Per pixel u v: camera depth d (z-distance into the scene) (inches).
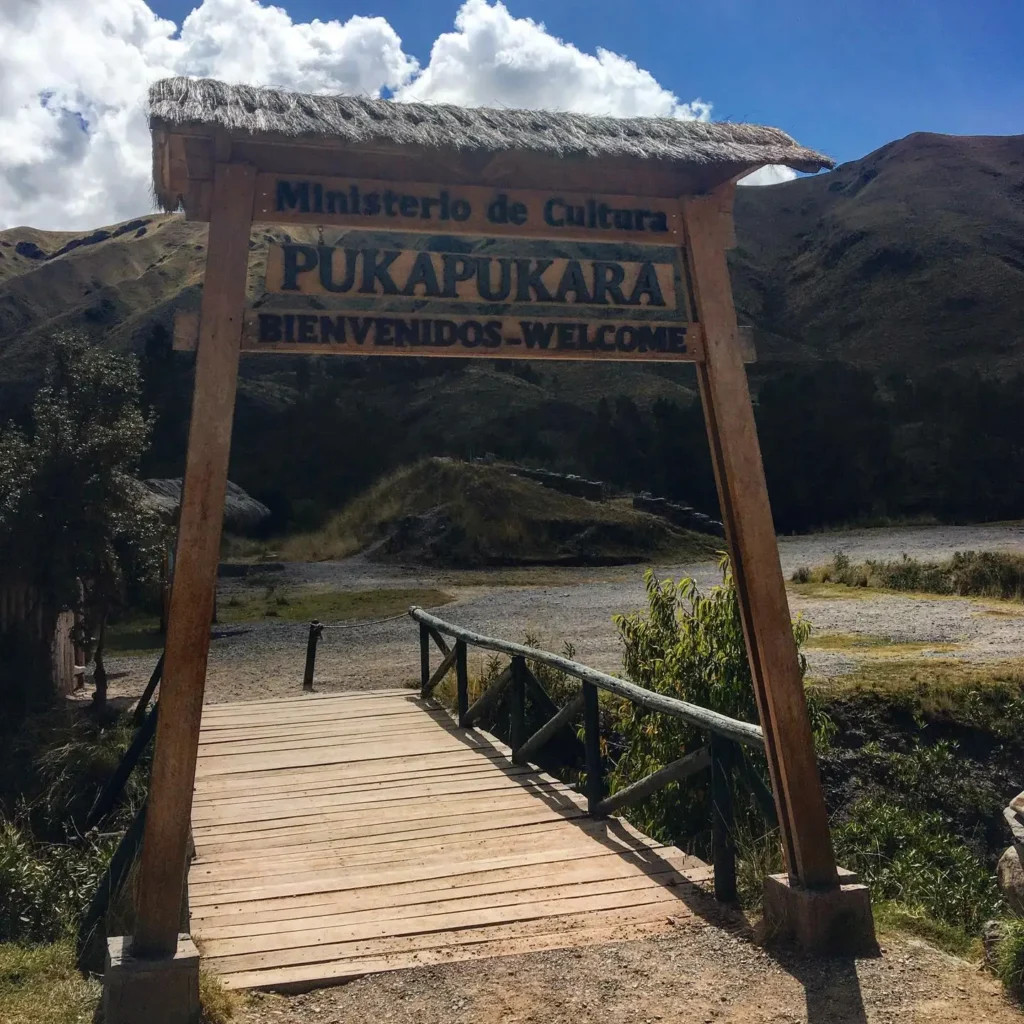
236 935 178.2
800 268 3528.5
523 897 193.9
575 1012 146.2
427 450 1717.5
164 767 147.8
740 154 170.2
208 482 149.9
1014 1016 140.1
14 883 208.7
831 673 417.4
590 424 1817.2
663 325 174.9
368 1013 148.6
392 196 165.9
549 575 972.6
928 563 804.0
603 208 175.8
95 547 418.0
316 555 1139.9
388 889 201.2
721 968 158.2
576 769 367.6
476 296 169.2
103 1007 148.1
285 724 370.6
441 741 339.6
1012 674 394.9
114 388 438.9
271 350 157.4
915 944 165.8
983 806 339.6
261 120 149.3
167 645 148.7
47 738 360.5
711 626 291.6
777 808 174.1
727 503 176.4
